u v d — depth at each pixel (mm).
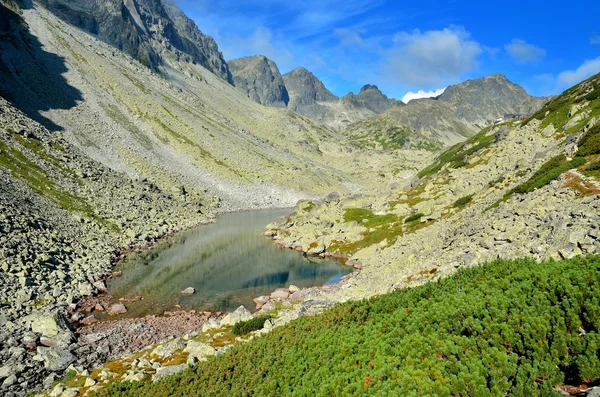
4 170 66000
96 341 32594
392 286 33344
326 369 14414
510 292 14172
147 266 58281
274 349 19281
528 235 26203
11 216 50062
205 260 63750
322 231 77625
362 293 36875
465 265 27484
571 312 11281
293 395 13594
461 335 13453
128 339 33625
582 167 33719
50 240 51594
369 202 90875
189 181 138750
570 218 22828
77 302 41656
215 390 16828
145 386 19266
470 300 14680
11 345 29047
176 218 97062
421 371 11367
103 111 152000
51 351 28094
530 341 11109
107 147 126312
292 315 31281
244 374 17594
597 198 24141
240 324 29484
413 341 13422
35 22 191375
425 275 31547
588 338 10031
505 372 10227
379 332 16125
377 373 12297
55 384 24453
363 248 65062
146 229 79750
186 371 20125
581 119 54281
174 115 190875
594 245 17812
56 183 76688
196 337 30125
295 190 174250
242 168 175000
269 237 85500
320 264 62250
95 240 62406
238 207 137125
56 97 139125
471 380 10078
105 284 49250
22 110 111125
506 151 67375
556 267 14883
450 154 126188
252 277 54781
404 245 52781
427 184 86938
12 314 33875
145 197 97312
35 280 40938
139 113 170125
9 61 136875
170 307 42719
